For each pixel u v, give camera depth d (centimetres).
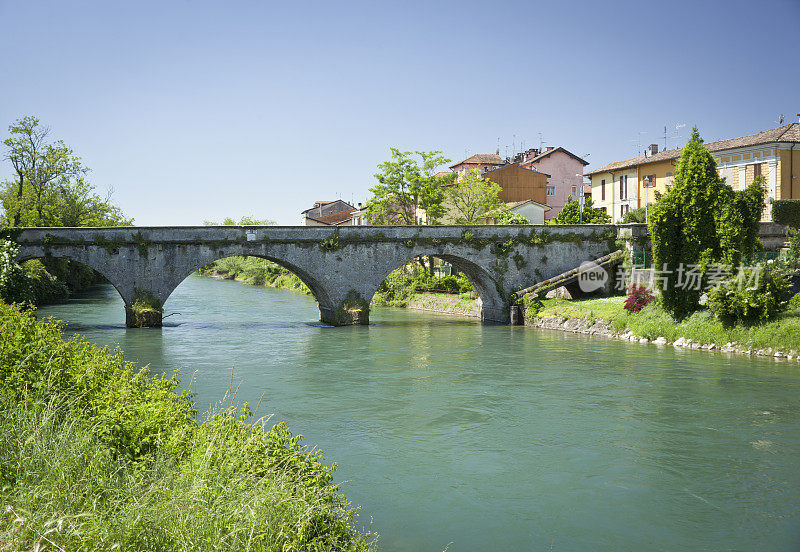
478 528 1070
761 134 4656
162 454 912
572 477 1316
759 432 1631
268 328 4066
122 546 653
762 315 2839
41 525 639
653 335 3281
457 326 4225
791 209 4094
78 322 4197
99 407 1003
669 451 1485
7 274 3606
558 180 7988
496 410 1862
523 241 4466
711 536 1052
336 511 898
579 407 1895
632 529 1075
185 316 4938
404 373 2452
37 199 6041
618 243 4556
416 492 1226
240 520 731
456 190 6481
